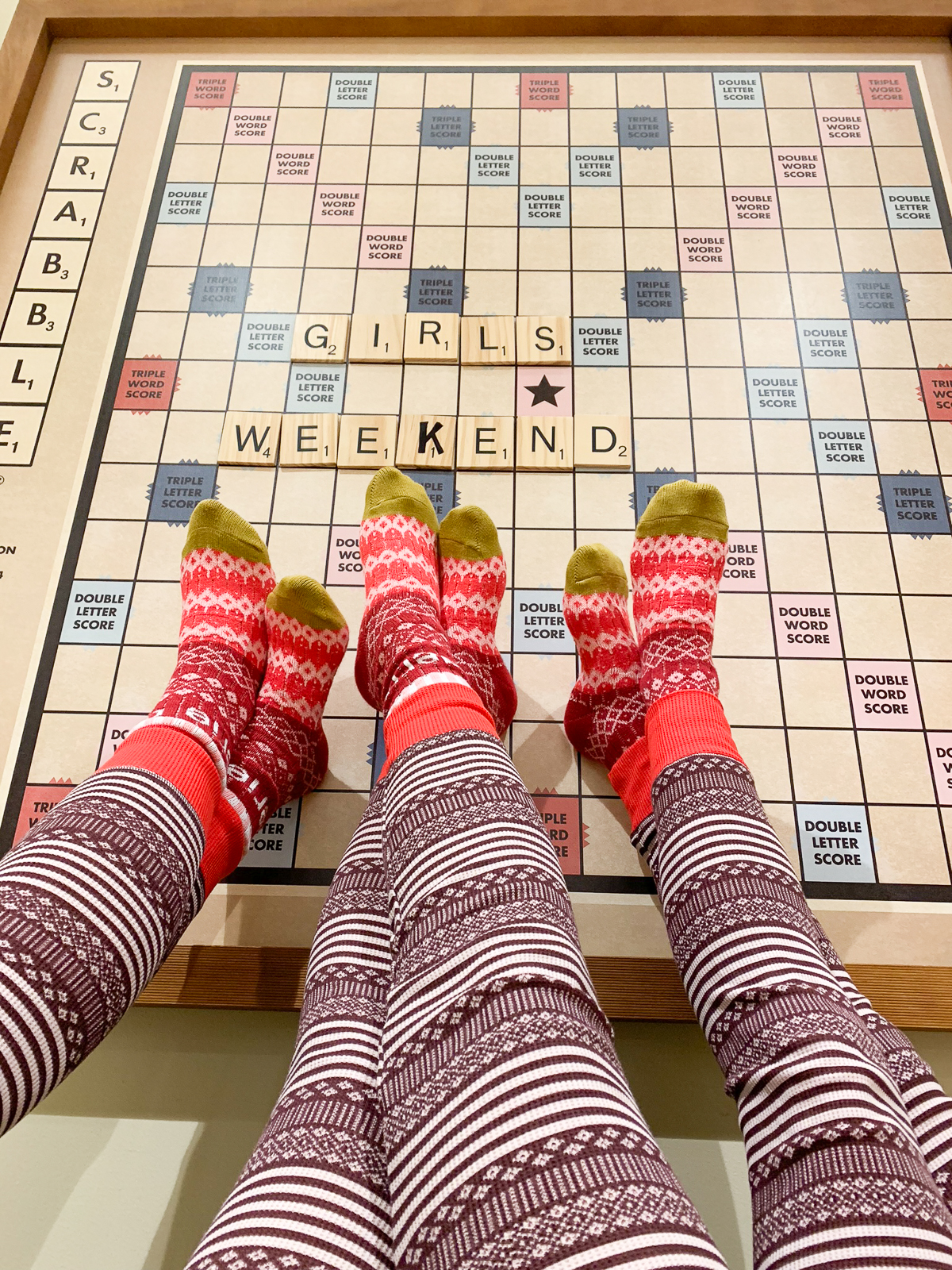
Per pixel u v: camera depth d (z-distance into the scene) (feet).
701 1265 1.24
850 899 3.07
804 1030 1.80
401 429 3.77
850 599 3.49
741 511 3.63
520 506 3.67
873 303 3.98
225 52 4.60
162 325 3.98
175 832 2.17
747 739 3.29
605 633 3.20
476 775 2.07
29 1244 2.72
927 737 3.28
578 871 3.13
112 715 3.35
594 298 4.01
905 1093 2.02
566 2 4.48
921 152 4.30
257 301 4.03
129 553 3.59
